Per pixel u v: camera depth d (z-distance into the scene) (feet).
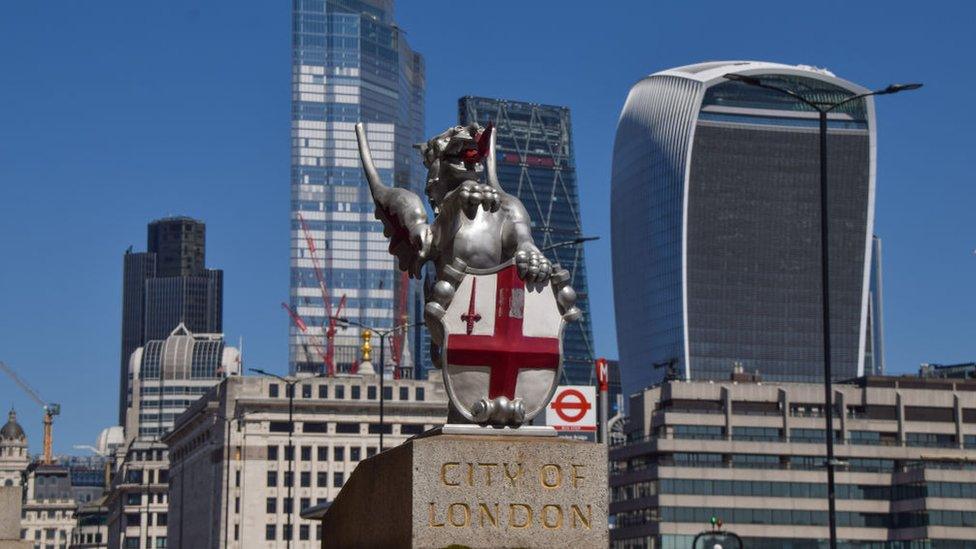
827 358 187.21
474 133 72.43
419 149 74.49
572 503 65.00
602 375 160.45
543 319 68.80
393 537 65.57
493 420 67.41
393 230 73.46
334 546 74.49
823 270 190.08
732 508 644.27
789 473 651.66
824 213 191.42
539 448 65.16
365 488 69.82
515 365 68.08
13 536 160.56
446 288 68.08
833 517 183.93
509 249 69.26
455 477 64.34
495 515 64.34
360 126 77.61
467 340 67.87
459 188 69.26
